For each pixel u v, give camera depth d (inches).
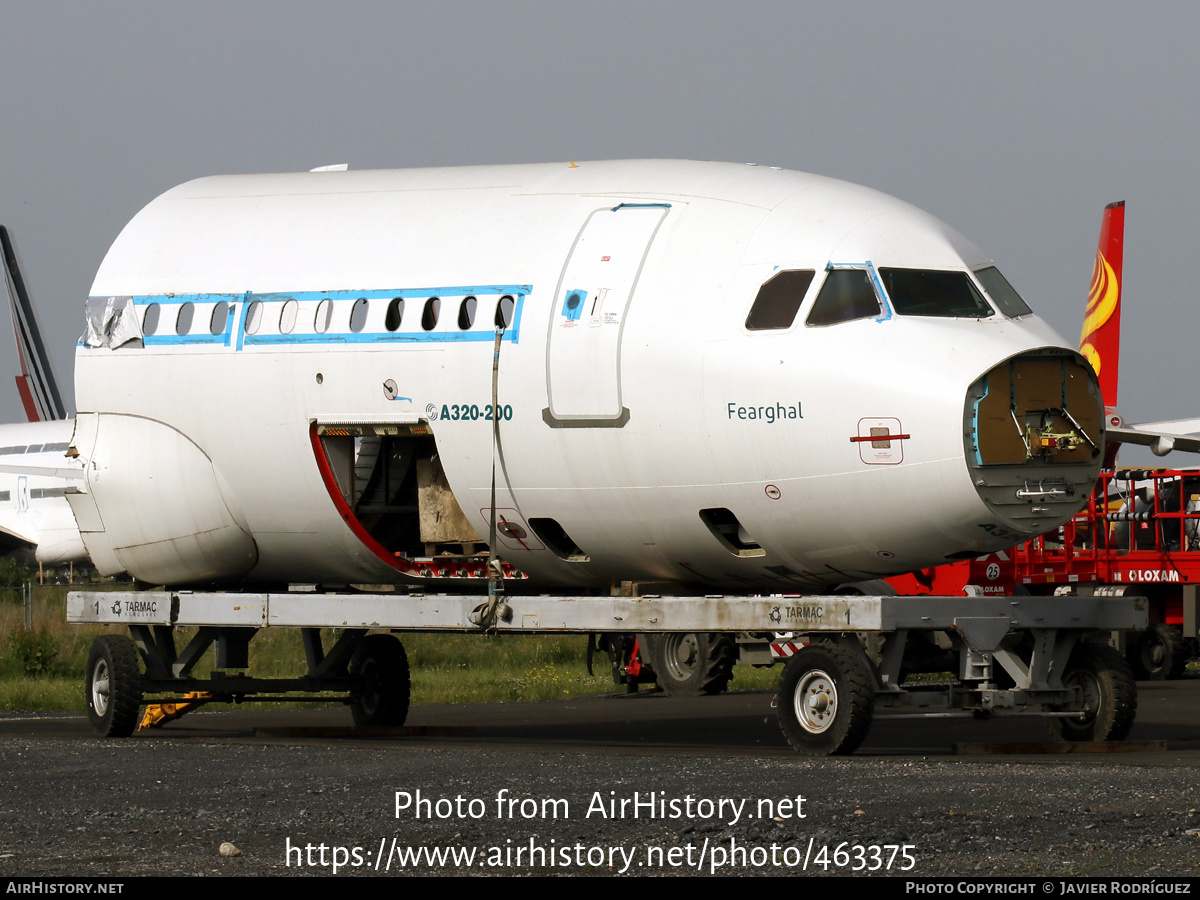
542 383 2219.5
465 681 4237.2
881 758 2047.2
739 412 2113.7
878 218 2180.1
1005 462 2038.6
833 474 2081.7
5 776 1980.8
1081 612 2206.0
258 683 2723.9
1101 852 1347.2
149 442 2532.0
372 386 2336.4
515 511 2320.4
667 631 2176.4
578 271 2239.2
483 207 2384.4
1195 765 1924.2
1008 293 2209.6
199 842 1472.7
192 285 2500.0
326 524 2481.5
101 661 2642.7
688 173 2332.7
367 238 2413.9
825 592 2508.6
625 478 2209.6
